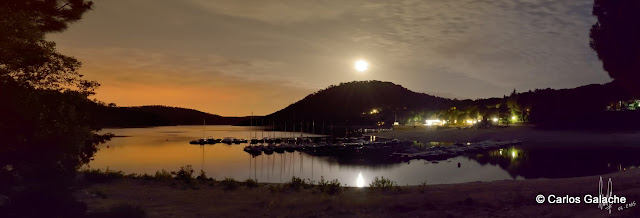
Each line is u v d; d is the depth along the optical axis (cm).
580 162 5150
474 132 10962
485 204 1238
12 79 1062
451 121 16300
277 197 1584
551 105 11819
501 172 4534
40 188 1053
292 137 14775
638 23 1341
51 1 1177
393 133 13612
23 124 1002
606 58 1469
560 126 10675
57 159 1114
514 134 10006
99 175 2014
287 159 7125
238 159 7206
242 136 16175
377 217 1116
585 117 10744
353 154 7825
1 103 969
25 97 1068
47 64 1155
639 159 5275
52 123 1178
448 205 1251
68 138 1153
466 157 6384
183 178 2153
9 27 1032
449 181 3903
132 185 1842
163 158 7306
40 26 1174
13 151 993
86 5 1260
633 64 1389
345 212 1195
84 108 1328
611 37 1420
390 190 1811
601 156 5766
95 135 1527
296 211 1244
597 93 11194
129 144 11125
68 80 1245
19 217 943
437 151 6769
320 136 15362
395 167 5366
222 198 1559
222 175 4966
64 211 1030
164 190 1747
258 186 1967
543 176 4053
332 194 1712
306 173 5031
